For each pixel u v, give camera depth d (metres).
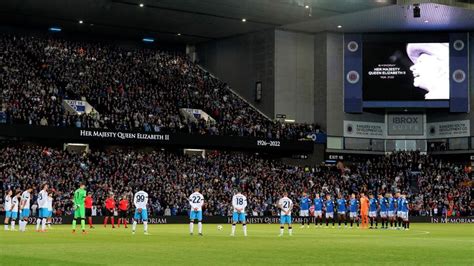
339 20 75.88
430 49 80.56
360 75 81.31
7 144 68.56
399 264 20.80
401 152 81.06
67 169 62.91
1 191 57.53
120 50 86.06
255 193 69.31
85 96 74.75
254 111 81.81
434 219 73.50
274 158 80.06
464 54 80.56
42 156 63.53
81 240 32.88
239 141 75.12
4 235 37.88
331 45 81.69
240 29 81.94
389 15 73.19
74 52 81.94
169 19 78.19
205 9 72.75
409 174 77.94
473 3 70.06
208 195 66.75
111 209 52.59
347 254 24.56
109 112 73.19
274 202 69.38
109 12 75.62
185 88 82.56
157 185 65.38
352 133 82.19
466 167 80.38
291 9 71.50
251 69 83.56
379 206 60.25
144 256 23.05
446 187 77.00
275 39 80.88
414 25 77.50
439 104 80.25
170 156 71.62
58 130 66.06
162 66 85.62
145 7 72.94
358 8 70.12
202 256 23.22
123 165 66.81
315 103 82.19
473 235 42.41
